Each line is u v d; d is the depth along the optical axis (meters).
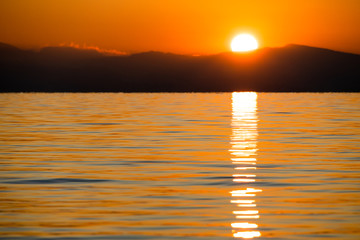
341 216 30.39
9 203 33.28
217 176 41.97
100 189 37.22
